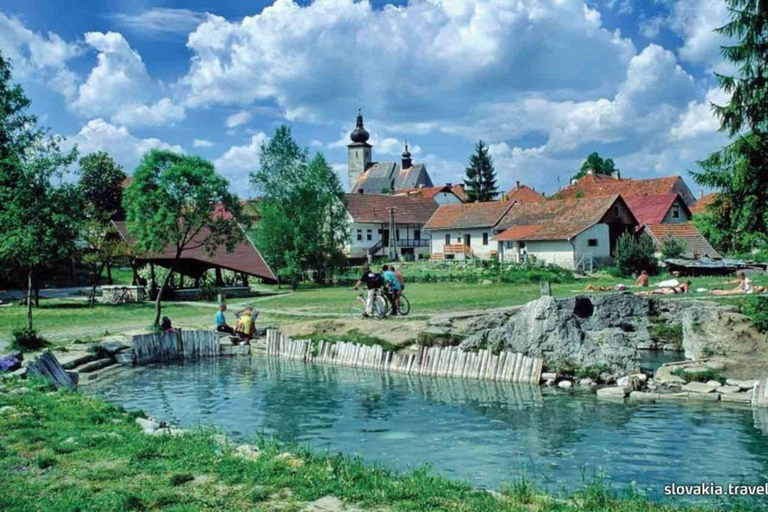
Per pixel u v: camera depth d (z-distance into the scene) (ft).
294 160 228.22
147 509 26.30
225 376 85.10
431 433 54.34
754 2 77.71
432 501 27.40
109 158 303.68
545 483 40.81
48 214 97.30
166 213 107.65
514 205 270.87
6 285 201.46
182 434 39.17
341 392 73.15
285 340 101.91
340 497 27.84
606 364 75.77
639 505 29.94
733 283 140.97
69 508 26.11
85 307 151.94
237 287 186.09
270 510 26.21
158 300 111.14
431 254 299.58
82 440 36.19
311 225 220.64
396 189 526.98
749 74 79.25
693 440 49.90
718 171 78.43
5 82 140.77
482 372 79.87
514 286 168.45
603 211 225.35
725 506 35.63
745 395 62.54
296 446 38.75
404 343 92.53
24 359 78.89
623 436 51.65
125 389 76.28
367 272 105.60
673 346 98.53
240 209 115.85
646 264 191.01
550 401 65.77
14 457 33.30
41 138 100.32
